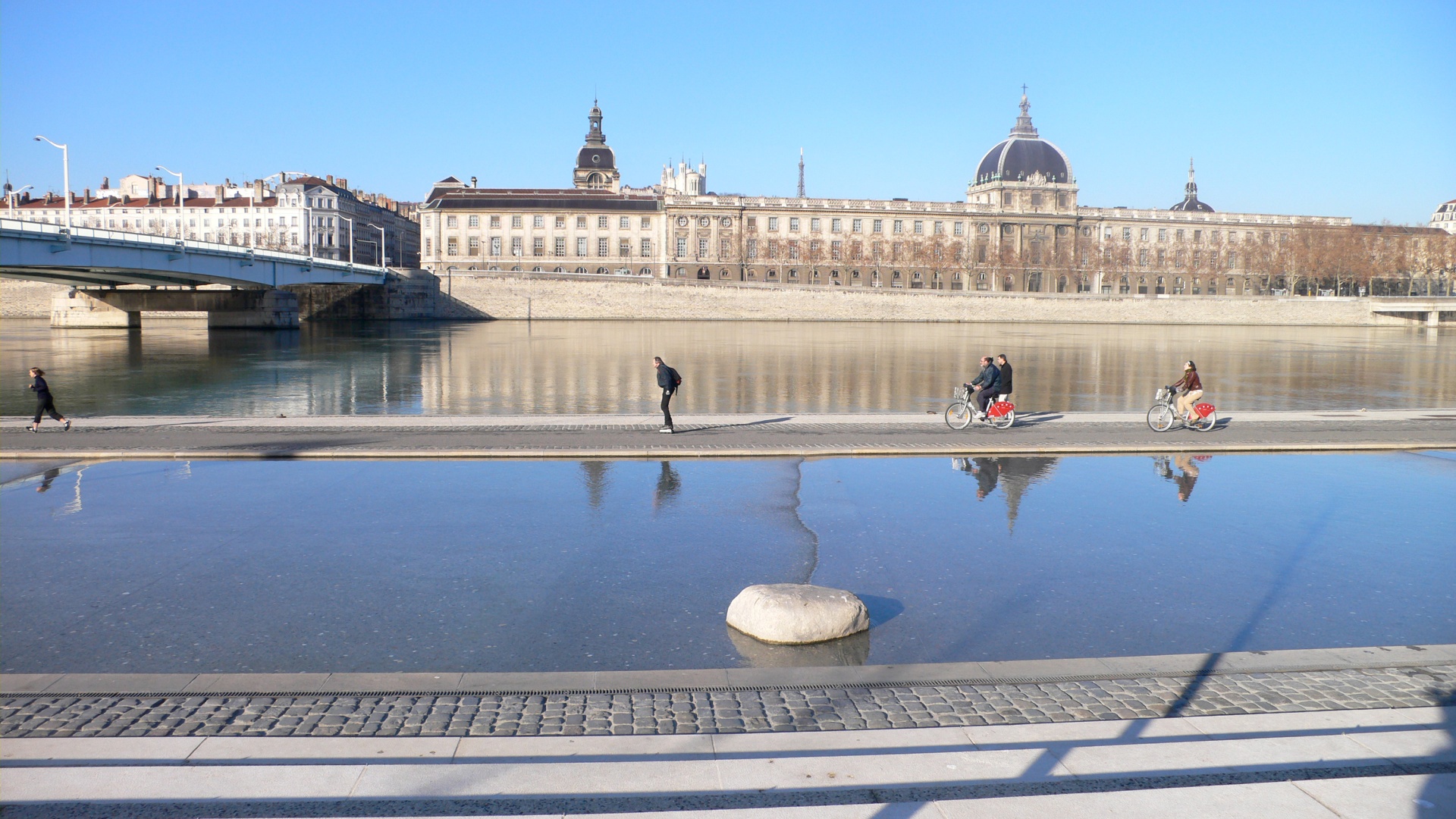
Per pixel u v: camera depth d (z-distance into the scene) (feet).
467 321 416.46
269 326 324.39
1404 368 180.24
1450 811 20.70
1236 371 171.42
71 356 199.72
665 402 81.46
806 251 529.45
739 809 20.68
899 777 22.12
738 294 436.76
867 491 58.18
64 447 71.77
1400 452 75.10
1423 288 606.14
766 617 33.17
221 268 253.24
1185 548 45.52
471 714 26.08
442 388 134.31
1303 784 21.85
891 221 536.83
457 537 46.96
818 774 22.31
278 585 39.24
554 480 61.46
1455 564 43.11
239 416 92.53
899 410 107.96
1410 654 30.99
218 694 27.53
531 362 181.78
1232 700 27.09
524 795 21.25
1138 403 116.67
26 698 27.17
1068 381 147.13
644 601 37.47
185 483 60.08
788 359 192.85
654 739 24.20
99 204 531.09
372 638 33.40
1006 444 75.56
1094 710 26.37
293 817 20.35
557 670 30.73
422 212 516.32
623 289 431.02
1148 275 563.89
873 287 442.91
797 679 28.94
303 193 524.11
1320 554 44.70
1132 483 61.41
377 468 65.72
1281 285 580.30
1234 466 68.39
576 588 39.04
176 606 36.60
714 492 57.67
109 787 21.57
